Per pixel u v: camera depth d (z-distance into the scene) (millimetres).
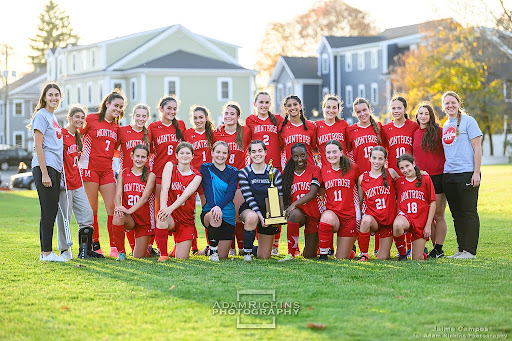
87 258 9719
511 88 44656
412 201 9328
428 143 9742
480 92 42625
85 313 6363
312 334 5648
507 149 52562
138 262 9273
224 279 7824
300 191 9586
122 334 5727
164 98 10359
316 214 9602
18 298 6977
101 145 10094
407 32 57969
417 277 7867
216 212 9312
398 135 10094
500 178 27766
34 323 6062
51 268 8711
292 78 63719
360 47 59406
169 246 11477
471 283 7480
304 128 10289
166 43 53625
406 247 10062
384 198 9359
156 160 10359
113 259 9656
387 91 55875
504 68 43781
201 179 9648
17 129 76625
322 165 9711
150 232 9812
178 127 10359
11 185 34188
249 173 9602
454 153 9500
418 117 9883
